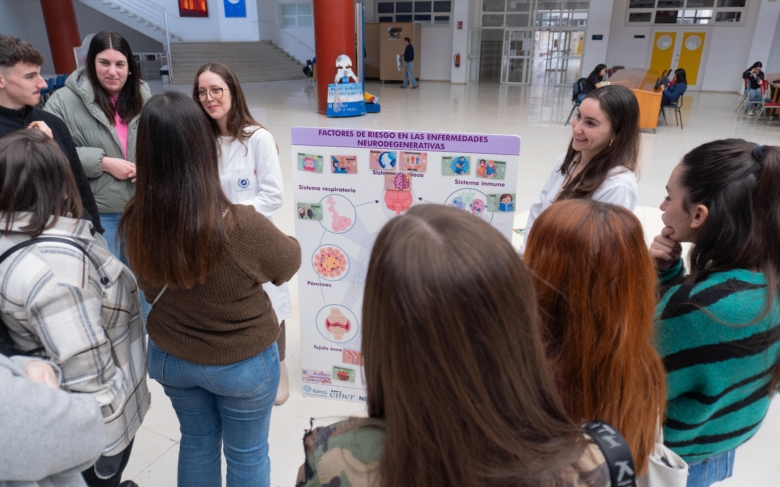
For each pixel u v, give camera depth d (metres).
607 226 0.80
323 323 2.15
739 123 10.07
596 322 0.80
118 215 2.39
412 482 0.56
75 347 1.08
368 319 0.57
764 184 0.89
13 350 1.12
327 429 0.64
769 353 0.89
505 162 1.76
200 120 1.09
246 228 1.18
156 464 1.90
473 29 17.50
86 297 1.10
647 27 15.98
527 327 0.56
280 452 1.97
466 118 10.45
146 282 1.20
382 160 1.86
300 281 2.10
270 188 2.05
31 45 1.83
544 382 0.60
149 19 17.52
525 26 17.19
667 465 0.84
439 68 18.36
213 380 1.26
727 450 0.99
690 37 15.66
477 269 0.51
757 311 0.85
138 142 1.09
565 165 1.98
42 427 0.73
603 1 15.45
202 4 18.08
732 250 0.92
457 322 0.51
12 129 1.83
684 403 0.95
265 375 1.31
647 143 8.03
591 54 16.06
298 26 18.53
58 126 1.96
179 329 1.24
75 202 1.19
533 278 0.84
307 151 1.91
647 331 0.83
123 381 1.24
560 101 13.28
